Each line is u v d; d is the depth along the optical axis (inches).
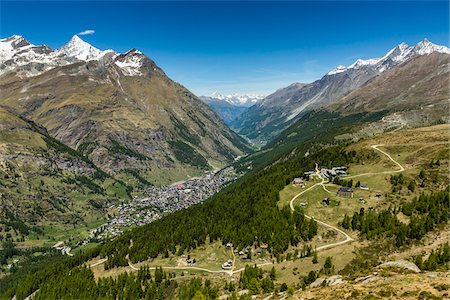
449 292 3614.7
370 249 7396.7
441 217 7869.1
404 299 3646.7
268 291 6525.6
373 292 3966.5
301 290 5285.4
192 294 7076.8
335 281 5004.9
